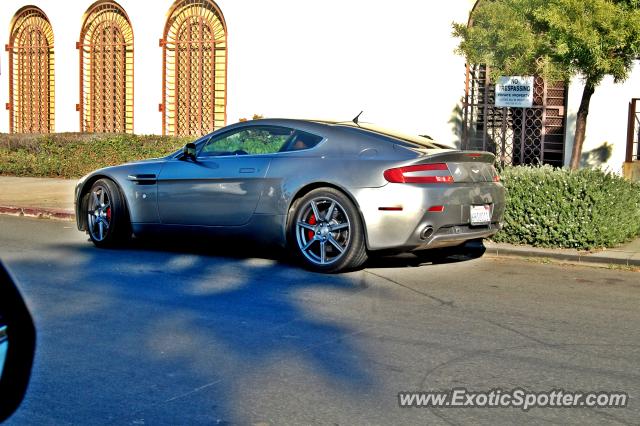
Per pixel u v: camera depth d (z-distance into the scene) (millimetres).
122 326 5684
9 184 15531
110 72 18516
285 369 4777
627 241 9203
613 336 5598
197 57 17188
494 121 13805
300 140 7875
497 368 4848
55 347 5156
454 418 4055
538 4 8992
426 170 7254
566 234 8641
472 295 6816
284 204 7707
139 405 4180
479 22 9984
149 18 17641
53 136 17094
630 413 4148
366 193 7242
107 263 8078
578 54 8688
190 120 17391
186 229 8430
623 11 8461
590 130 13008
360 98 14891
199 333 5523
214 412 4094
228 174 8055
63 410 4098
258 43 16156
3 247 9039
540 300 6684
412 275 7648
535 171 9172
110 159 16219
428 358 5023
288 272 7656
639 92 12711
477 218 7551
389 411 4137
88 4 18609
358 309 6258
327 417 4043
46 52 19625
